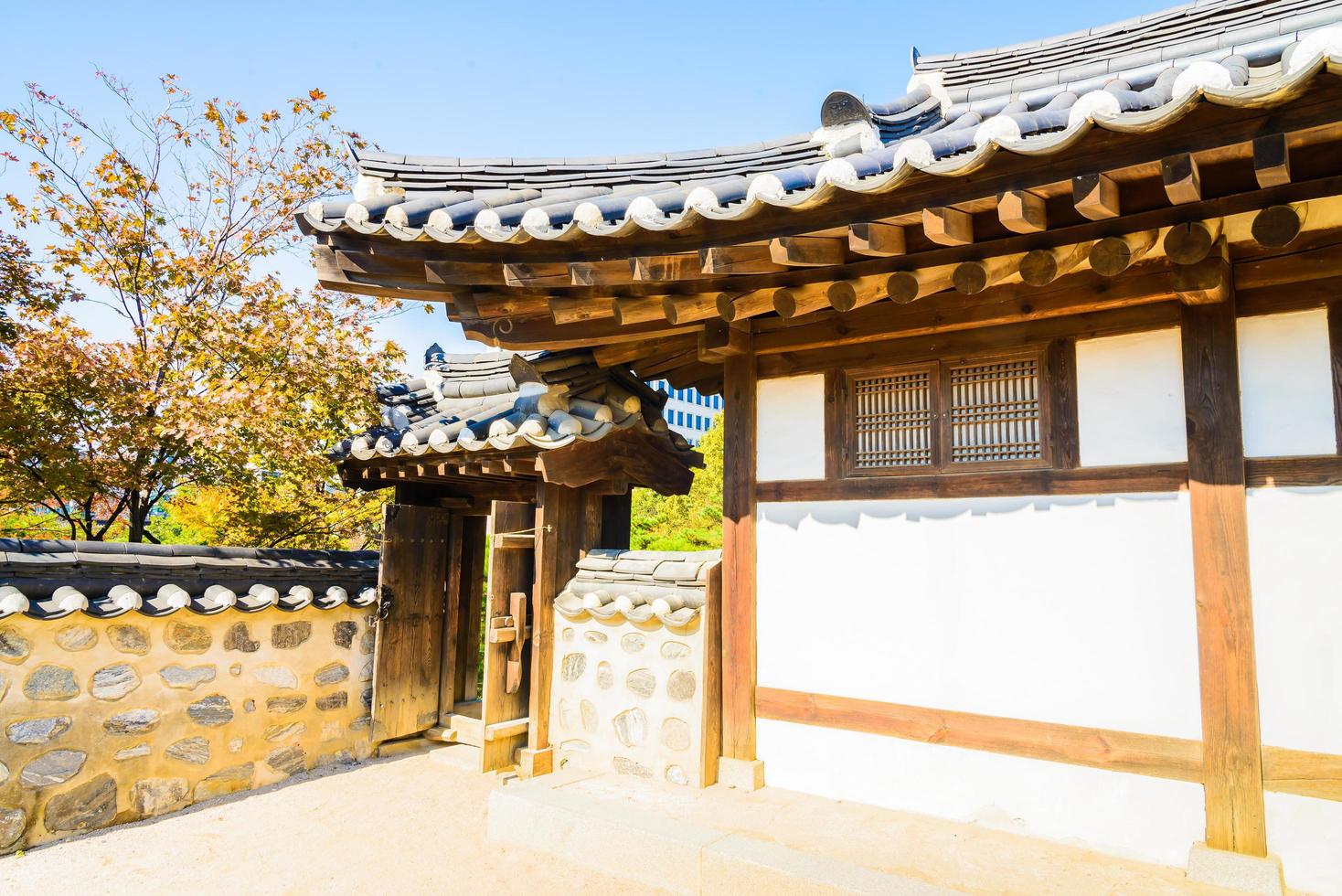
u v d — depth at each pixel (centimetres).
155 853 401
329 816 455
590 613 471
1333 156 229
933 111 406
